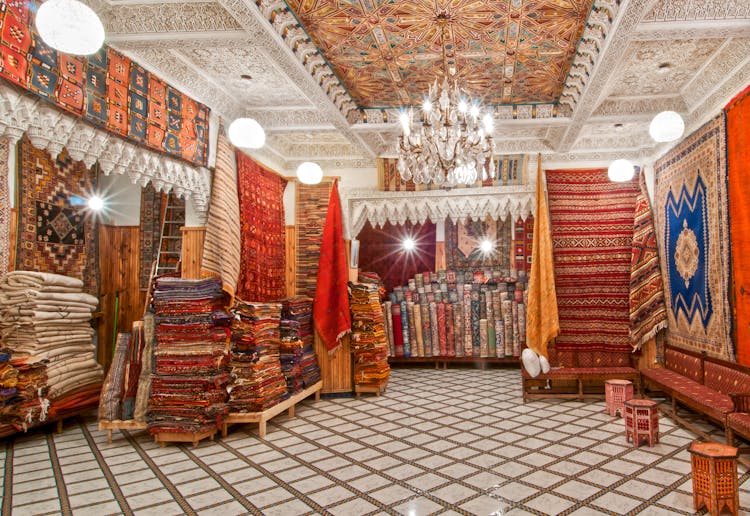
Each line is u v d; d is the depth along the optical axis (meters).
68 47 2.43
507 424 4.89
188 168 4.59
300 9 3.45
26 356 4.63
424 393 6.48
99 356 6.77
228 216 4.98
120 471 3.73
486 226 8.77
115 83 3.61
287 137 6.81
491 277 8.60
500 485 3.33
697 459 2.88
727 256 4.50
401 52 4.12
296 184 6.62
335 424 4.99
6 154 4.80
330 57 4.21
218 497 3.21
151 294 4.82
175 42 3.58
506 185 7.00
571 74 4.46
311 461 3.88
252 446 4.29
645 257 6.40
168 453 4.14
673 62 4.43
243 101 5.23
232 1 3.05
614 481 3.38
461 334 8.51
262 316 4.84
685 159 5.43
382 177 7.17
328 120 5.30
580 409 5.51
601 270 6.68
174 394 4.33
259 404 4.61
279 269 6.29
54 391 4.78
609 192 6.78
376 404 5.87
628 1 3.03
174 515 2.96
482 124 4.04
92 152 3.49
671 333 6.01
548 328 6.21
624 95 5.18
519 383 7.11
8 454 4.19
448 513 2.92
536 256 6.45
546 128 5.77
